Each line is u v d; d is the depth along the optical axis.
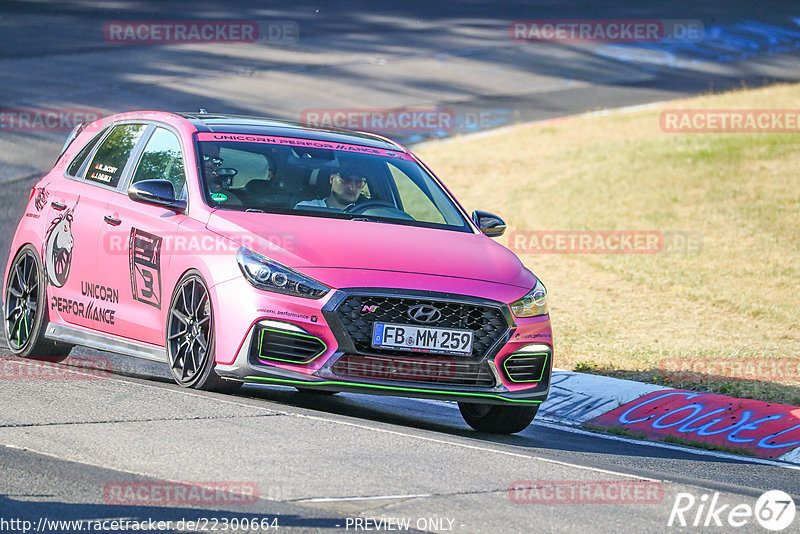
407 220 28.44
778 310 47.19
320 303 24.19
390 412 29.86
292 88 101.50
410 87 106.00
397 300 24.66
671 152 78.12
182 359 26.14
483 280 25.89
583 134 87.88
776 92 99.19
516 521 17.16
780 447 28.81
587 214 65.31
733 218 63.19
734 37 136.88
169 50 115.25
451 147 84.31
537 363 26.33
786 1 161.38
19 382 25.11
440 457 21.00
